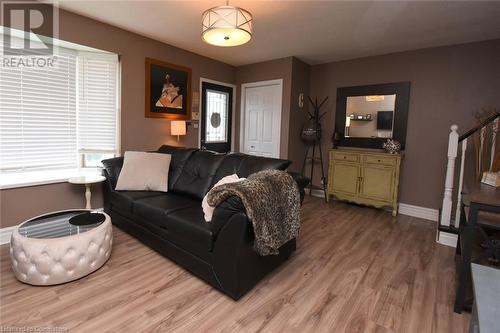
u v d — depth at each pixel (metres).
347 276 2.21
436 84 3.70
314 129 4.53
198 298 1.87
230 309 1.76
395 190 3.78
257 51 4.06
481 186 2.20
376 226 3.41
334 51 4.00
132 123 3.55
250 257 1.90
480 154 2.98
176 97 4.03
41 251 1.86
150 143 3.78
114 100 3.40
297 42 3.62
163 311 1.72
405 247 2.80
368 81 4.25
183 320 1.64
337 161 4.26
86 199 3.05
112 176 3.01
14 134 2.79
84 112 3.25
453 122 3.61
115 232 2.90
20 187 2.69
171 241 2.26
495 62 3.31
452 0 2.40
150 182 2.99
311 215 3.78
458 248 2.59
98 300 1.80
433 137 3.76
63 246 1.91
